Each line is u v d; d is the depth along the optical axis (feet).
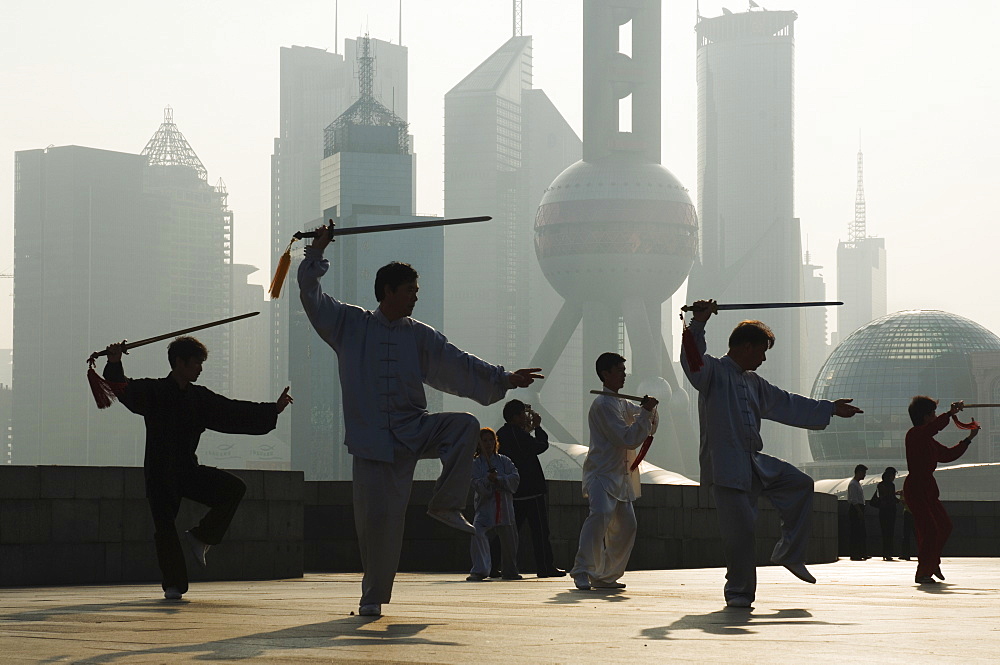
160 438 33.86
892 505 100.27
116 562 46.96
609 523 42.96
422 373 27.73
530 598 36.55
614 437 41.78
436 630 23.93
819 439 649.61
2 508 44.14
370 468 27.04
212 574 48.73
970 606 33.01
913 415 50.19
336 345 27.63
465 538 67.72
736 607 31.94
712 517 81.41
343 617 26.86
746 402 32.91
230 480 34.47
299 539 51.96
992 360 621.72
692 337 32.53
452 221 27.53
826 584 47.57
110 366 33.78
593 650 20.57
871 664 19.02
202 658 18.79
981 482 446.19
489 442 55.26
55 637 21.99
